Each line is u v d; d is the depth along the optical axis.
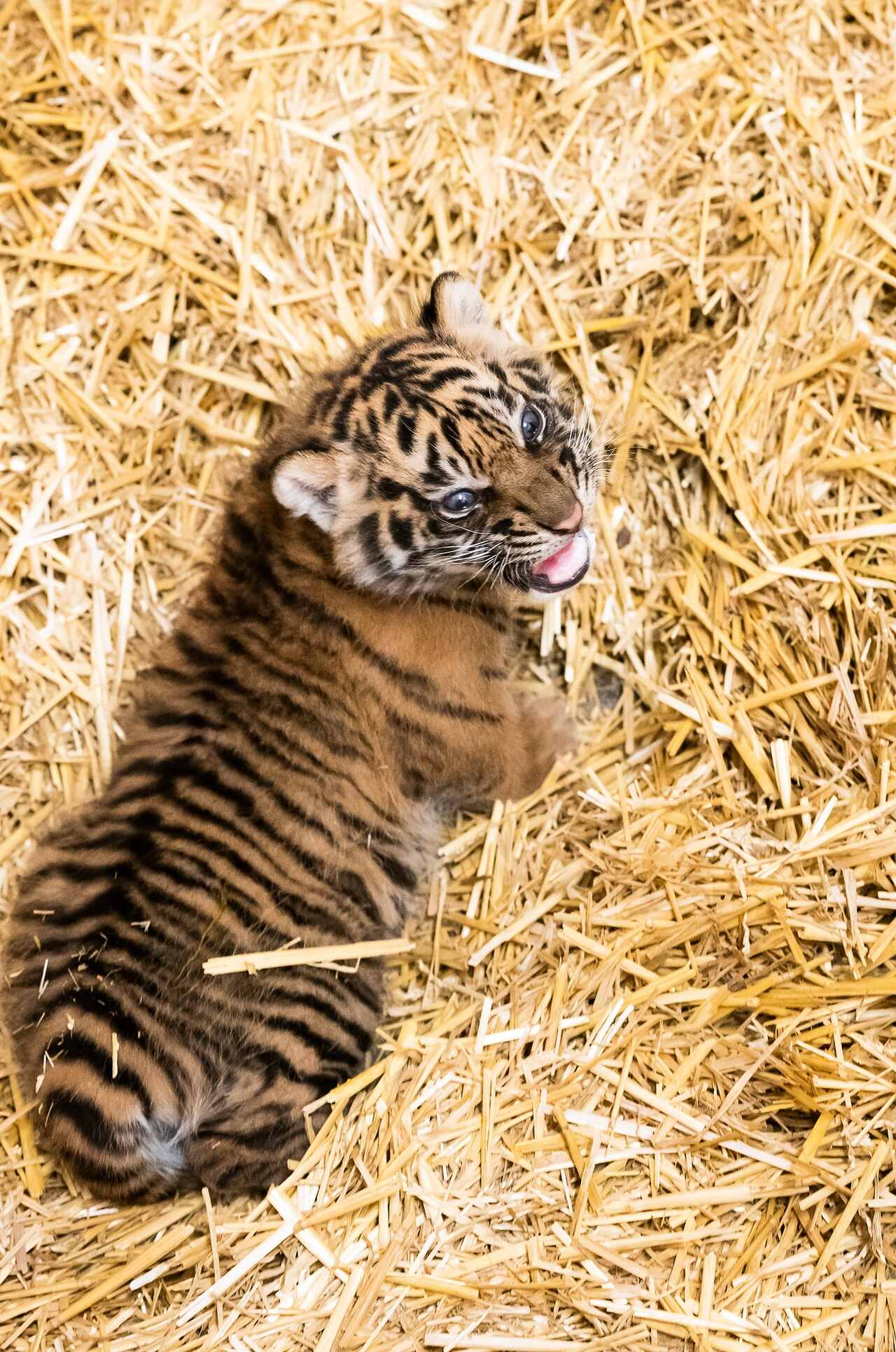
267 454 6.39
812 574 6.70
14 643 7.28
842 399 7.06
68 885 5.84
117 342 7.68
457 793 6.78
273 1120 5.93
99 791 7.18
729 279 7.35
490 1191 5.80
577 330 7.59
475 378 5.96
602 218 7.61
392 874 6.43
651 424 7.43
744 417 7.09
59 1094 5.58
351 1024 6.20
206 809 5.86
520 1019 6.27
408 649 6.18
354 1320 5.45
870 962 5.92
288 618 6.10
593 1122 5.89
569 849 6.89
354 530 5.93
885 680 6.38
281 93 7.89
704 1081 5.96
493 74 7.85
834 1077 5.73
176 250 7.74
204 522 7.71
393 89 7.88
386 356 6.08
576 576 6.33
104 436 7.64
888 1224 5.54
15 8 7.85
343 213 7.88
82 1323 5.74
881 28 7.39
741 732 6.76
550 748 7.11
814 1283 5.47
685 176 7.68
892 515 6.71
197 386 7.82
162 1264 5.84
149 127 7.84
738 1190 5.62
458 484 5.82
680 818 6.70
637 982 6.30
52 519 7.45
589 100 7.75
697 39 7.76
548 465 6.01
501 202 7.79
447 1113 6.02
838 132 7.32
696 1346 5.34
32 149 7.86
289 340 7.69
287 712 6.03
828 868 6.17
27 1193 6.15
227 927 5.84
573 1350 5.33
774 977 6.03
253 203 7.79
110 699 7.30
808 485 6.96
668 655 7.32
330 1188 5.90
